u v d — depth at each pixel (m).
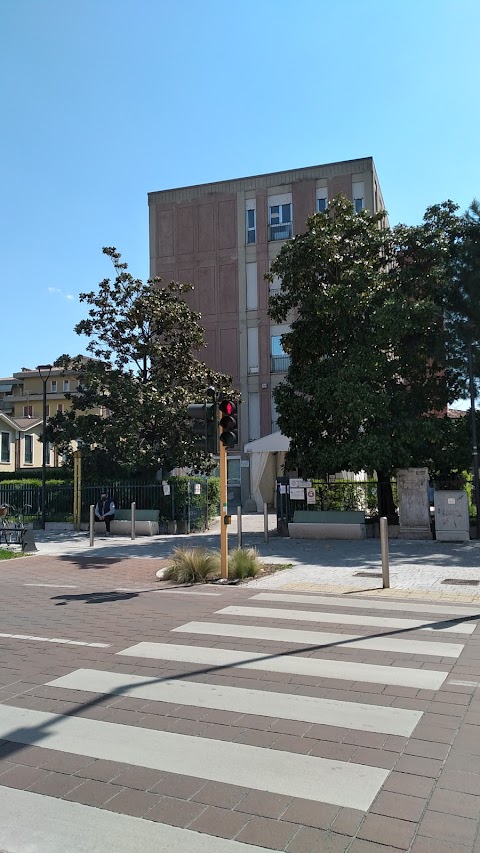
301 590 10.34
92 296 24.00
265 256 36.22
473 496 19.78
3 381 68.25
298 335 19.88
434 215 19.19
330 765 3.98
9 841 3.22
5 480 35.12
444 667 5.94
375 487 18.94
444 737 4.39
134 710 4.96
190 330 24.95
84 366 23.94
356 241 19.20
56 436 24.52
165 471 25.28
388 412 17.84
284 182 36.44
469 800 3.54
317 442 19.03
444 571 12.23
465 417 18.41
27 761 4.11
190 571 11.50
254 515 29.42
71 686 5.55
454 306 18.55
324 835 3.21
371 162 35.34
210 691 5.36
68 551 16.94
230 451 35.34
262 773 3.89
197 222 37.47
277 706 5.00
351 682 5.54
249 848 3.12
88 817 3.42
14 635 7.46
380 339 17.45
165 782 3.79
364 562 13.60
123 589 10.79
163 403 22.47
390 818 3.37
